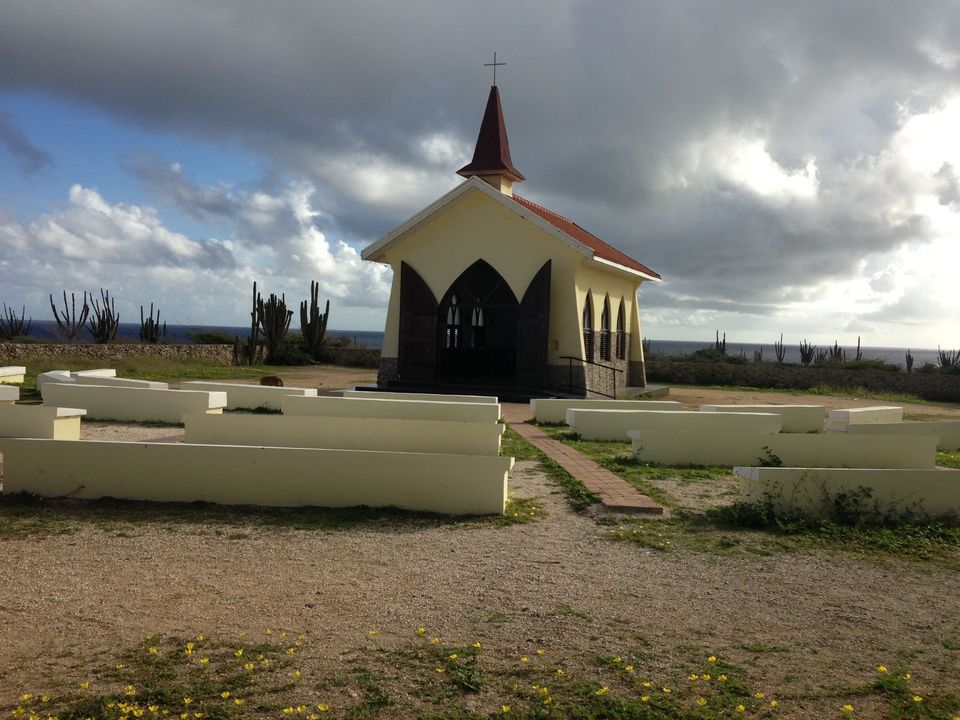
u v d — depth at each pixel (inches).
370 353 1646.2
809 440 480.7
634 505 361.1
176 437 549.6
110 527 323.9
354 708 175.8
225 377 1177.4
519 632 219.8
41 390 661.3
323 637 213.6
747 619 234.2
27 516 340.2
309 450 361.7
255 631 216.8
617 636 218.5
